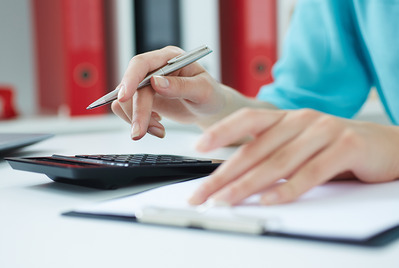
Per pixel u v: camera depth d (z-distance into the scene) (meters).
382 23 0.73
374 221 0.23
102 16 1.11
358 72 0.83
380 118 1.17
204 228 0.24
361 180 0.33
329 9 0.82
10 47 1.42
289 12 1.20
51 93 1.33
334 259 0.19
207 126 0.66
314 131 0.29
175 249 0.21
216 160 0.43
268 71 1.18
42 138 0.62
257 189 0.28
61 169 0.36
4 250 0.22
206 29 1.15
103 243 0.23
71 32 1.07
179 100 0.59
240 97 0.70
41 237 0.24
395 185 0.33
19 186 0.39
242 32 1.17
